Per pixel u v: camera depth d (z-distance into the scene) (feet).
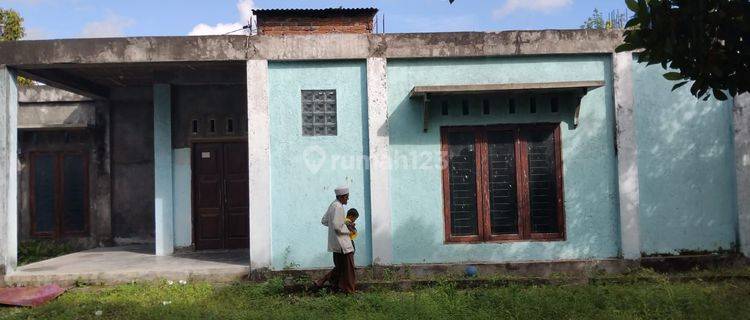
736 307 21.88
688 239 31.07
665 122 31.17
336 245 26.78
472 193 31.22
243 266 31.04
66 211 44.73
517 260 30.83
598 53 30.99
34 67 30.76
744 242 30.68
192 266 31.55
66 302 25.86
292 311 23.59
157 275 30.45
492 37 30.71
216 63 31.04
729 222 31.19
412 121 30.94
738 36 15.90
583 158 31.12
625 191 30.58
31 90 43.45
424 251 30.76
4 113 29.94
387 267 30.12
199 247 38.40
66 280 30.12
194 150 38.68
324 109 30.83
